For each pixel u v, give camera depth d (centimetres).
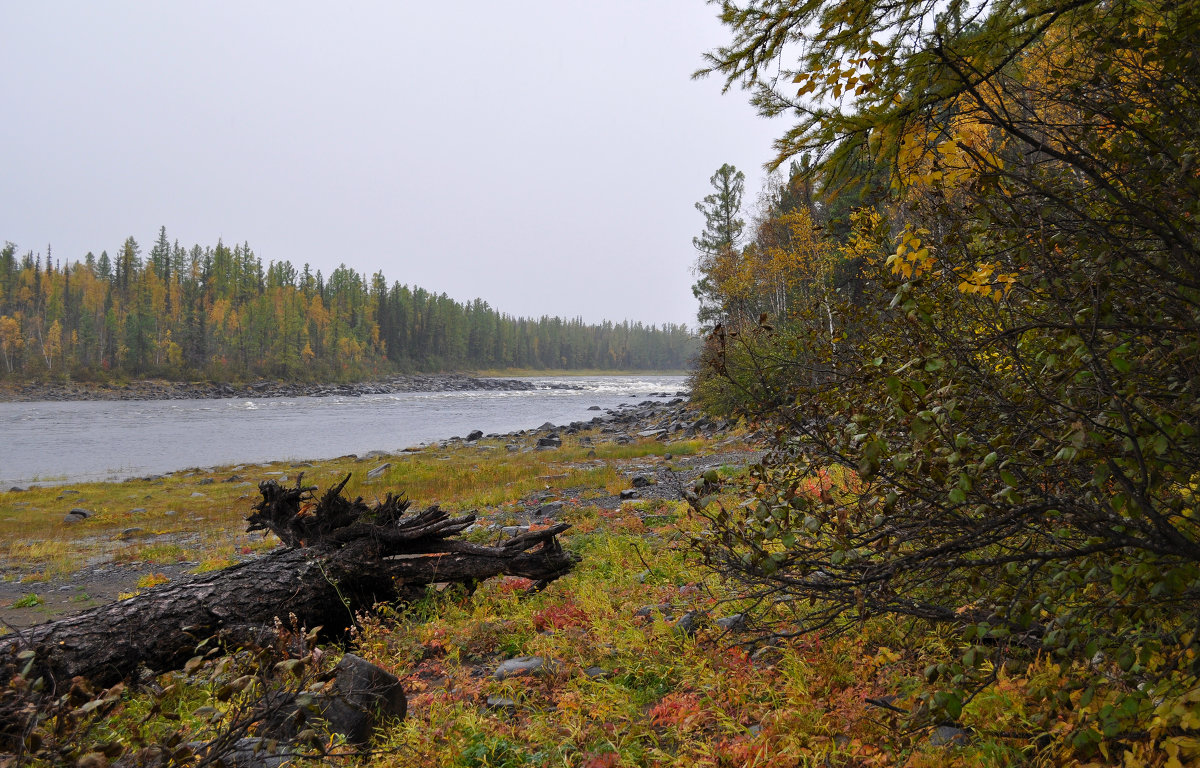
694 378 3841
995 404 263
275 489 741
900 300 282
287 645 340
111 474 2927
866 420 299
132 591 1092
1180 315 233
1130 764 217
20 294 13812
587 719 411
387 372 16112
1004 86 281
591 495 1545
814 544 339
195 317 12975
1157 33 255
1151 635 239
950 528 281
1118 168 262
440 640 599
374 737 400
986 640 289
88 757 245
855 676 381
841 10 253
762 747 329
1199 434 209
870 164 298
